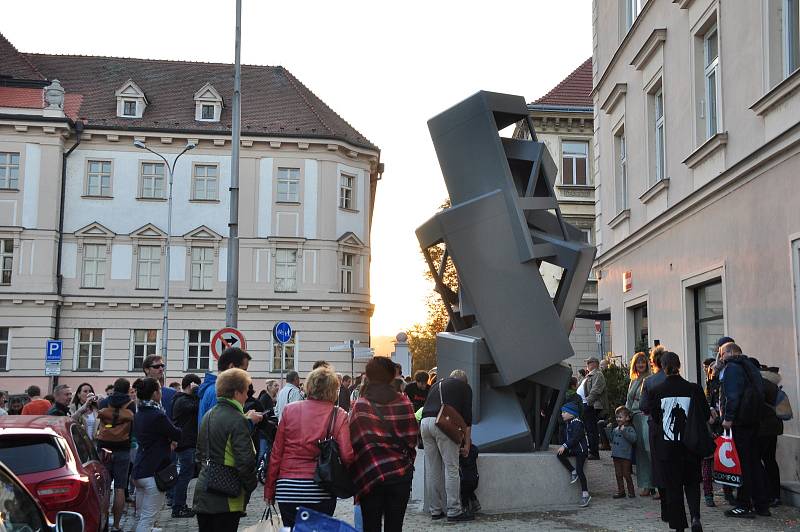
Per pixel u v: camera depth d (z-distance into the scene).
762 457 9.93
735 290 12.77
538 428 11.00
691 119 14.87
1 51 43.62
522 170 11.34
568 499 10.28
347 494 6.09
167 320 38.34
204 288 42.12
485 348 10.59
